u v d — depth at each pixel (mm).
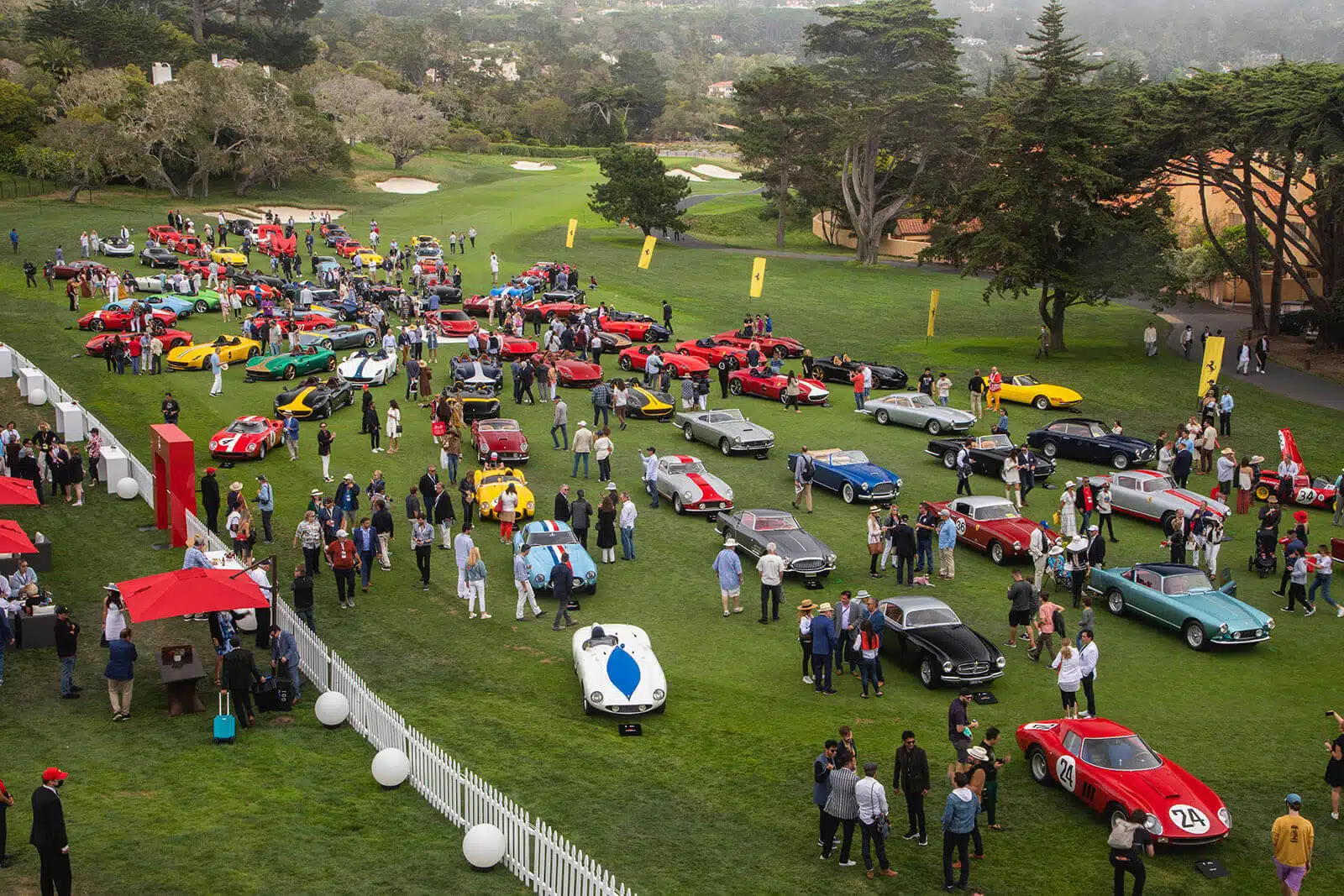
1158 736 20391
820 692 21953
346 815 15938
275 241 74375
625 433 40906
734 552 25812
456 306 63531
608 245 90312
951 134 80312
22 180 101500
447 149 156375
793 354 53719
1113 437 39688
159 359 45875
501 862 14875
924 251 59375
